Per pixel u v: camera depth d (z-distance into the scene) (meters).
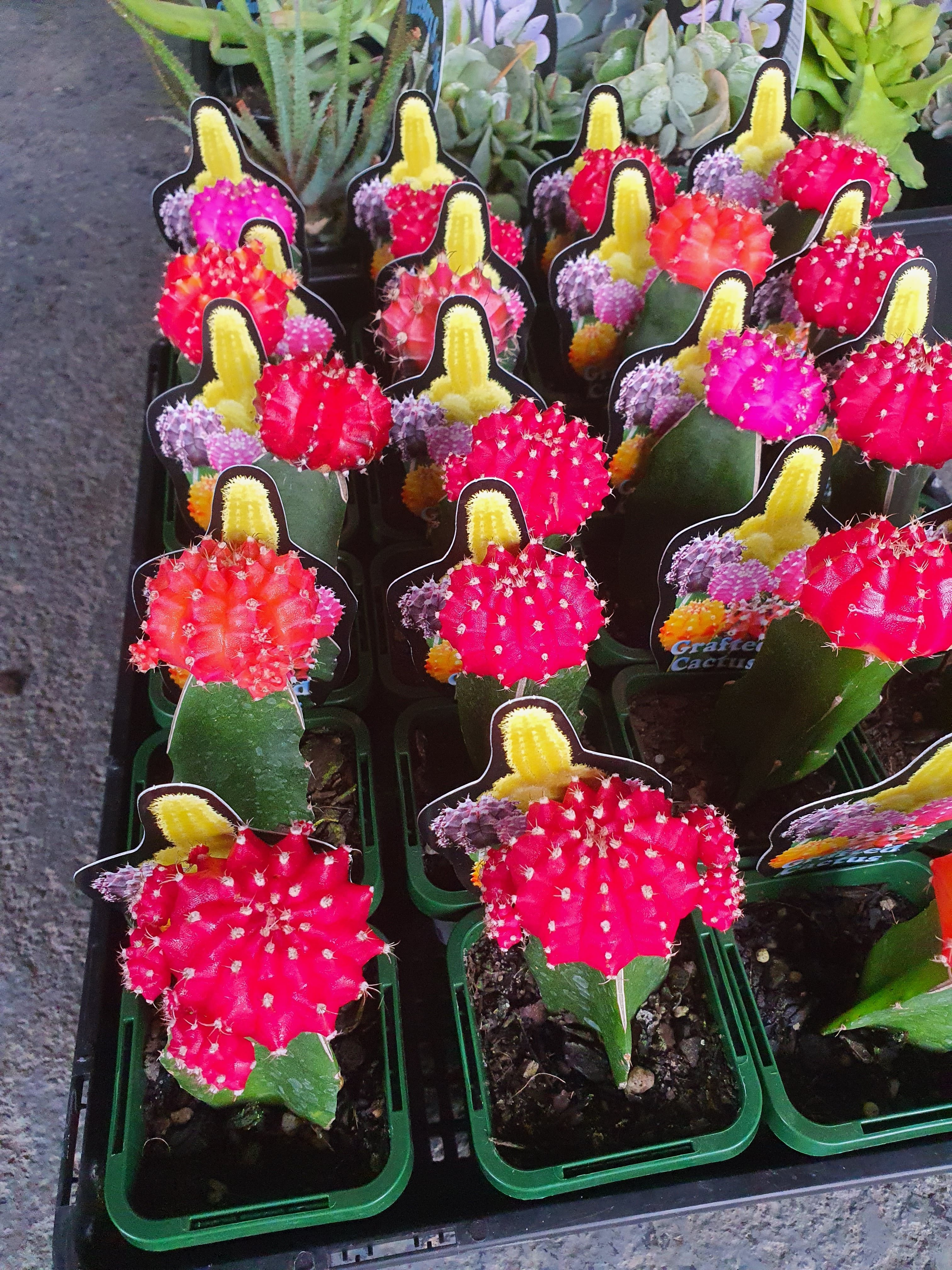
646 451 0.37
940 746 0.24
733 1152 0.26
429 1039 0.30
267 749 0.26
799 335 0.39
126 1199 0.25
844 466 0.34
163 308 0.34
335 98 0.52
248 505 0.25
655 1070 0.27
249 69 0.58
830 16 0.48
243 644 0.23
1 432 0.54
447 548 0.32
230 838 0.25
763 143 0.43
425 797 0.33
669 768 0.33
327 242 0.51
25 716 0.44
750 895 0.30
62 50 0.79
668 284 0.36
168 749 0.31
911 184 0.52
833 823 0.27
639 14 0.47
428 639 0.32
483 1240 0.25
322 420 0.29
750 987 0.28
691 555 0.30
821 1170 0.26
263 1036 0.21
